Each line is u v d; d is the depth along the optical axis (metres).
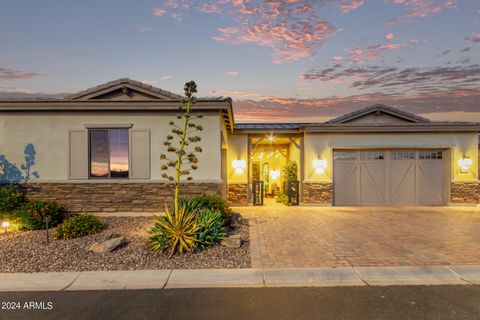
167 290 4.45
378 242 6.99
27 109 9.33
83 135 9.55
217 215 7.27
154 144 9.62
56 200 9.42
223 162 13.40
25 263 5.46
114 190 9.48
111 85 9.88
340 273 5.08
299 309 3.84
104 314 3.74
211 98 9.35
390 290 4.44
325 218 10.05
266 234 7.76
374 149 13.06
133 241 6.71
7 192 8.75
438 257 5.88
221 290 4.44
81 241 6.71
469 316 3.67
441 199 13.02
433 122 12.63
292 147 15.37
